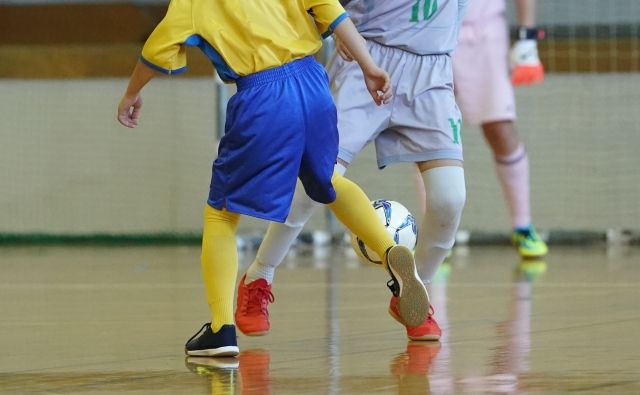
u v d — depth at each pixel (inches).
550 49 1044.5
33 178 1102.4
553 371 313.9
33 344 389.4
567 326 424.5
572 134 1042.1
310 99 345.1
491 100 839.1
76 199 1098.7
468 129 1051.9
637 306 498.6
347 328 430.6
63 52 1095.0
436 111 402.6
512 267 763.4
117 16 1082.7
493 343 378.0
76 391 291.1
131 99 361.7
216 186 347.9
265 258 399.9
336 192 363.6
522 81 806.5
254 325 398.9
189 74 1084.5
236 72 343.0
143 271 753.6
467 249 975.0
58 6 1080.8
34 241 1095.0
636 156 1034.7
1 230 1103.0
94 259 876.0
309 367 330.0
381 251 364.5
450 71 415.2
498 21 836.6
